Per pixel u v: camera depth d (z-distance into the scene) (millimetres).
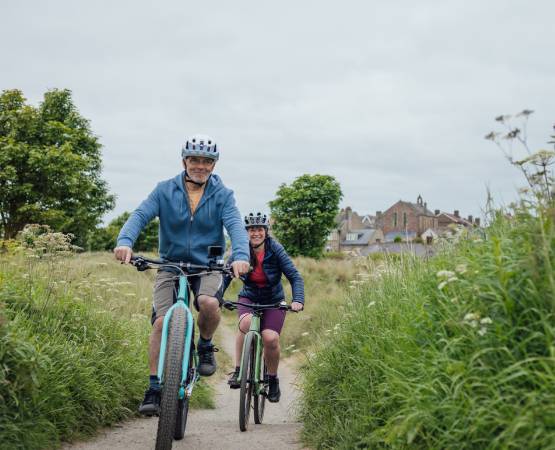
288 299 21938
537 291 2895
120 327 7281
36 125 42312
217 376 11906
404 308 4379
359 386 4371
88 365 5727
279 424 6398
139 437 5117
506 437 2559
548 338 2697
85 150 44906
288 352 14047
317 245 72750
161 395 4172
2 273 6578
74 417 4844
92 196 43781
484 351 2859
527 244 3104
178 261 4828
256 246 6422
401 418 3377
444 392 3137
